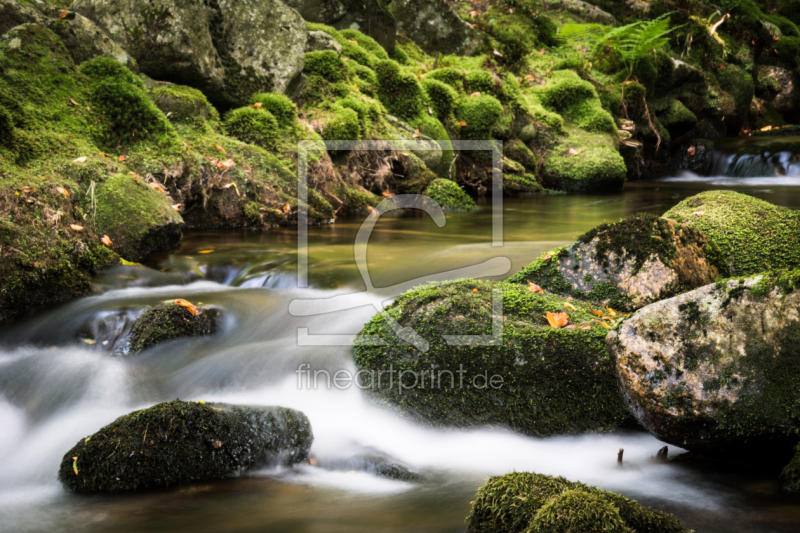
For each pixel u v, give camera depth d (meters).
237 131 7.93
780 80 18.81
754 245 4.19
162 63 7.67
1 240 4.49
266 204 7.38
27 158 5.50
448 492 2.84
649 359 2.82
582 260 3.98
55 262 4.72
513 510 2.33
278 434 3.08
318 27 10.45
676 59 15.72
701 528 2.41
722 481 2.79
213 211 7.19
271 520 2.61
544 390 3.28
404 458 3.19
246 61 8.52
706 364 2.73
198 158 6.96
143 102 6.81
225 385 3.83
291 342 4.08
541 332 3.34
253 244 6.31
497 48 13.82
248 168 7.43
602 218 8.26
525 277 4.13
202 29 7.93
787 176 13.24
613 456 3.10
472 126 11.12
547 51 15.05
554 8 16.83
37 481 2.97
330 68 9.47
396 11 13.44
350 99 9.23
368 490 2.87
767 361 2.66
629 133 13.08
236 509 2.70
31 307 4.58
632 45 14.20
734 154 14.05
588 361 3.23
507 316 3.53
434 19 13.47
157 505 2.74
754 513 2.51
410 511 2.67
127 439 2.91
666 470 2.93
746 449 2.77
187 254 5.84
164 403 3.07
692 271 3.85
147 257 5.70
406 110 10.35
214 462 2.96
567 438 3.21
